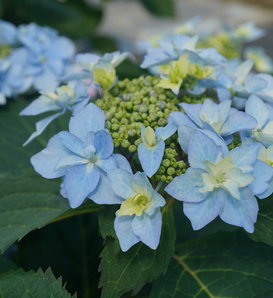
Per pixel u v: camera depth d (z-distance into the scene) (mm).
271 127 361
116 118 375
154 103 381
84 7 859
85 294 471
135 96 386
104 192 340
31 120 485
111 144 338
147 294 432
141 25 1373
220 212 328
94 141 340
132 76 552
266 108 364
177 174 349
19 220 386
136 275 349
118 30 1340
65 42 584
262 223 351
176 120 347
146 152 338
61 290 360
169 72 391
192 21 632
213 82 400
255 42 1300
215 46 598
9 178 402
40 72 567
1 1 717
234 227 471
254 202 327
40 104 405
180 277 384
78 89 392
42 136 467
